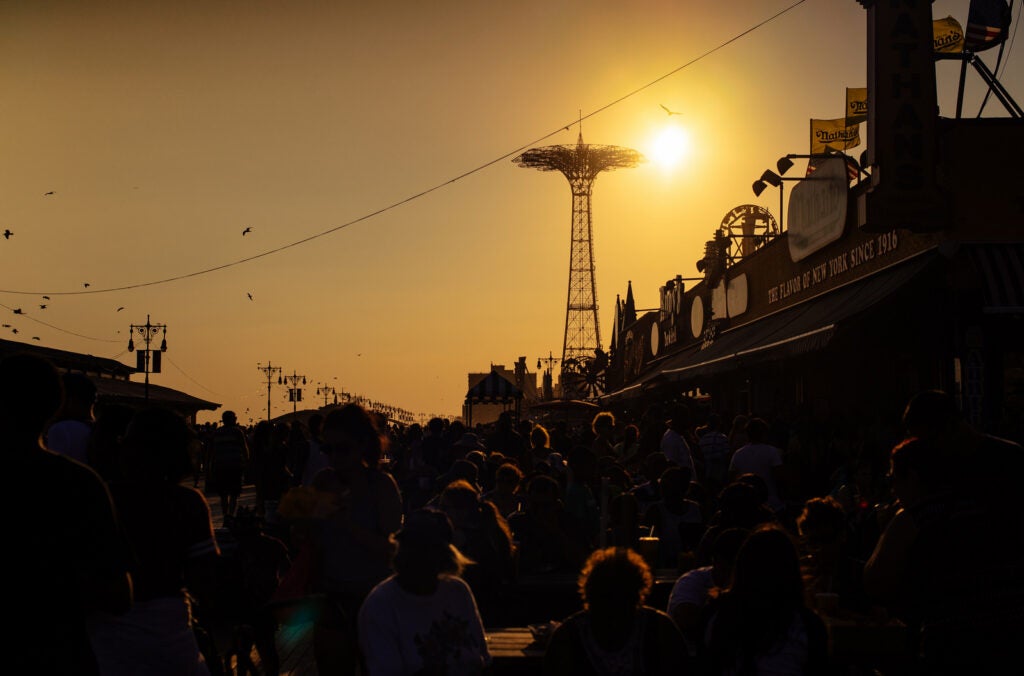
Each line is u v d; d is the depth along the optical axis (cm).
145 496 508
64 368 4812
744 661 466
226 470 2211
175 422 523
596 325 7919
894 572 500
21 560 386
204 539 523
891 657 644
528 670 632
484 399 3266
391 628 469
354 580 630
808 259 2453
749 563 476
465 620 482
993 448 493
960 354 1661
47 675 384
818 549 751
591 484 1118
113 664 491
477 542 799
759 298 2956
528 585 811
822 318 1942
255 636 845
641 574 457
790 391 2703
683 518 1041
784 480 1295
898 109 1695
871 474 1226
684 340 4175
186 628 518
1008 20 1900
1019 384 1658
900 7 1700
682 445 1552
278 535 1267
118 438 776
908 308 1830
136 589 497
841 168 2138
